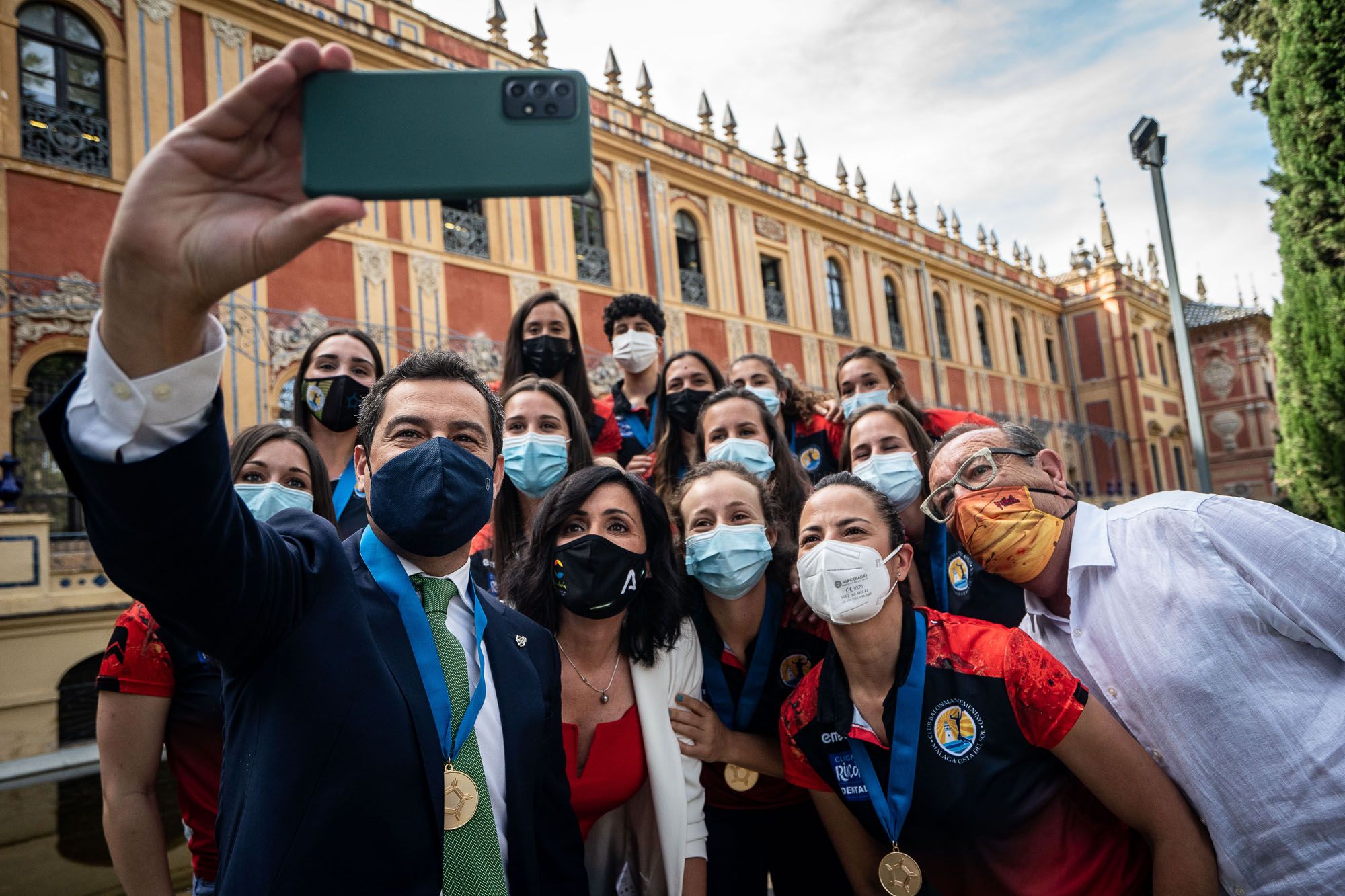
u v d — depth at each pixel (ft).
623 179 52.95
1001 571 7.41
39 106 31.22
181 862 16.67
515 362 14.64
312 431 11.18
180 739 6.99
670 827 7.64
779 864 9.15
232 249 3.23
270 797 4.30
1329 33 29.60
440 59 43.65
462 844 4.84
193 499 3.61
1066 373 98.02
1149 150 29.30
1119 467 93.76
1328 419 31.71
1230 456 105.09
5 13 30.58
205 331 3.61
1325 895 5.44
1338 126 29.68
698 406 14.03
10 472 28.04
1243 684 5.90
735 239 60.29
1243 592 6.09
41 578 27.63
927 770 6.61
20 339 29.78
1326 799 5.51
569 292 47.78
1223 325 106.42
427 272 41.37
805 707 7.59
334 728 4.44
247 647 4.38
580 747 7.88
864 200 73.36
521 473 10.33
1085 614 6.92
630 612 8.27
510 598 8.34
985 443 7.59
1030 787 6.40
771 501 9.49
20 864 17.37
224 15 36.24
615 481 8.21
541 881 6.12
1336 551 5.88
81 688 29.12
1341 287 30.81
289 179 3.46
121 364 3.44
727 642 9.29
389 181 3.38
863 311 70.64
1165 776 6.21
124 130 33.01
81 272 31.30
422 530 5.25
